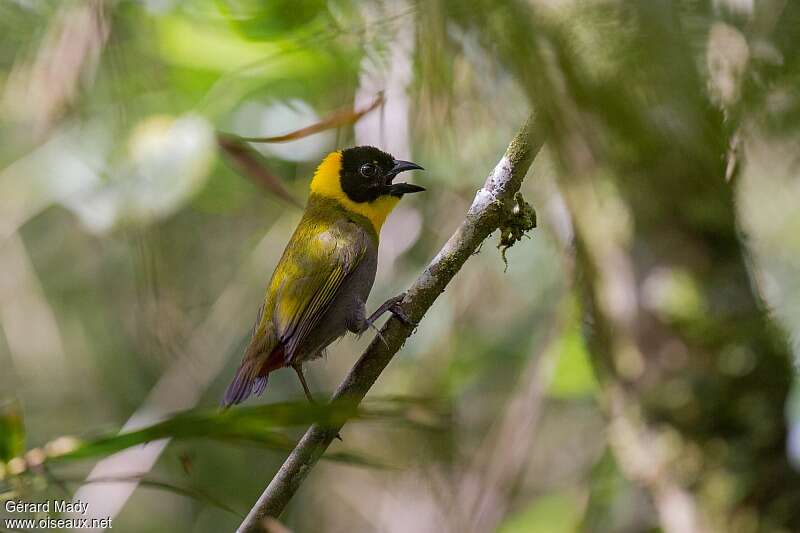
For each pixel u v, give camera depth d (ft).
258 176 23.18
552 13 13.74
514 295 42.09
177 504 47.44
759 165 16.79
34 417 46.55
